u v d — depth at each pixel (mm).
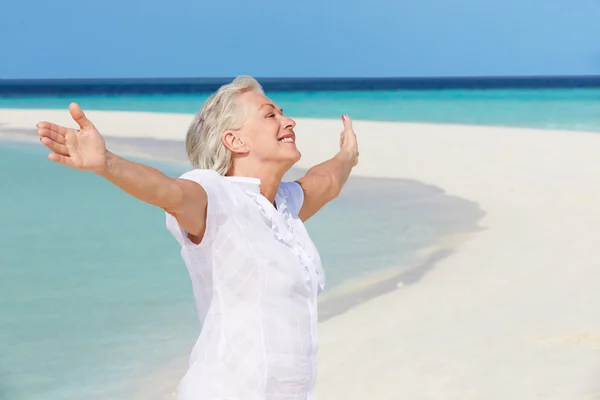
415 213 11492
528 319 6465
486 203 12305
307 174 3314
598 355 5582
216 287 2371
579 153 18359
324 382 5168
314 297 2518
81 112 2047
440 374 5277
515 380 5137
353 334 6141
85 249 9484
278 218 2486
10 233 10484
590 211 11523
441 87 84062
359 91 72688
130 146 21344
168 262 8766
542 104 44062
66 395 4973
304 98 57062
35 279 8039
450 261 8523
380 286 7551
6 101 59188
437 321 6434
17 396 4973
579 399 4793
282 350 2359
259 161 2580
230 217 2350
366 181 14586
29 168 17469
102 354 5754
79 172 16797
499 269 8172
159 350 5836
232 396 2305
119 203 12891
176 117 31812
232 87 2600
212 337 2361
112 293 7445
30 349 5895
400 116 35781
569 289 7383
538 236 9805
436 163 16953
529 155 18125
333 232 10188
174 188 2197
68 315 6754
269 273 2369
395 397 4902
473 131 24453
